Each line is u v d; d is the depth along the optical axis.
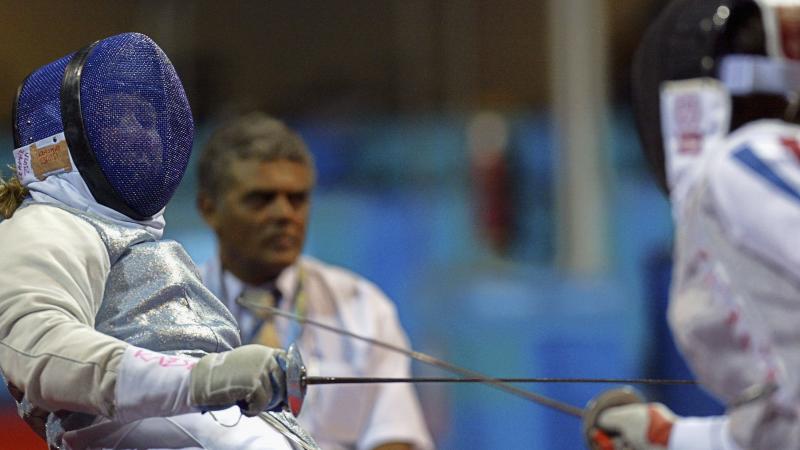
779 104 8.27
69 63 8.59
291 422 8.66
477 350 20.36
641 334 20.28
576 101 24.80
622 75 29.14
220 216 12.66
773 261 7.73
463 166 26.39
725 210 7.90
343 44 29.20
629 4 29.22
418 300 21.58
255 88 28.58
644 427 8.49
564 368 19.72
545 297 20.56
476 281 21.80
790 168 7.80
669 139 8.41
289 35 29.03
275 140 12.66
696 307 8.10
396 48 29.05
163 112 8.72
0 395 19.95
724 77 8.30
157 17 28.38
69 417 8.12
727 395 8.09
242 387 7.23
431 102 28.67
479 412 19.14
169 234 21.56
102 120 8.43
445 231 24.95
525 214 26.02
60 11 28.69
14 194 8.65
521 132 27.53
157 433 8.05
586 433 8.71
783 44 8.20
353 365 12.91
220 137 12.87
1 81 28.59
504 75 30.14
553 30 25.14
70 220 8.20
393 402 12.99
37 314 7.54
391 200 24.70
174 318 8.19
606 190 24.94
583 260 24.28
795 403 7.68
